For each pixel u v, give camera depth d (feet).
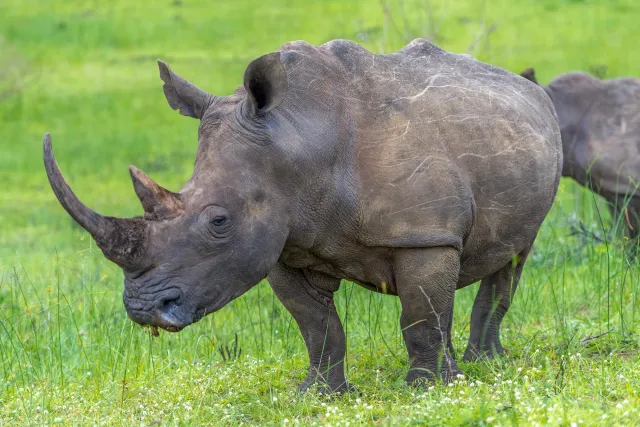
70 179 214.07
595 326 75.87
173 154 236.02
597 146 115.14
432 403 56.03
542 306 85.10
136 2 370.12
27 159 233.76
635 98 116.67
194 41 325.62
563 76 118.83
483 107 64.69
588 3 322.75
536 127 67.72
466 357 72.08
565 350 66.90
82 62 317.01
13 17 357.00
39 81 300.61
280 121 58.49
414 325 62.39
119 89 292.20
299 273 64.44
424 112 62.44
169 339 83.20
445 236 60.75
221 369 71.46
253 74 56.70
